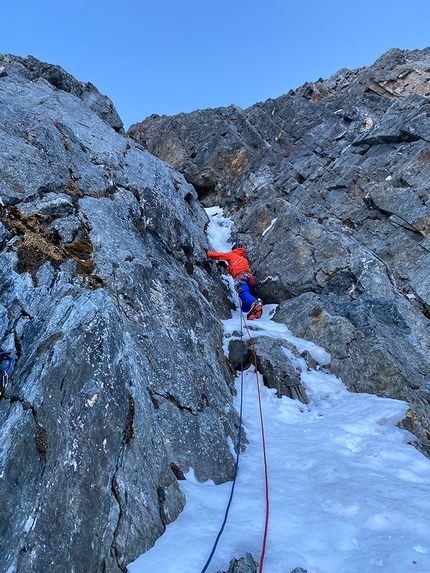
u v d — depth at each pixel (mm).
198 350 6332
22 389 3219
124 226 7246
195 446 4621
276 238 10312
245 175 15102
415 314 8320
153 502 3516
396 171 11062
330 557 3387
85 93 13148
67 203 6402
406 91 14695
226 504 4059
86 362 3461
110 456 3307
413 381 6852
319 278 9180
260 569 3174
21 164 6445
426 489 4445
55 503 2914
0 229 5238
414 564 3117
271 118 16891
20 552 2662
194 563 3053
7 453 2859
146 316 5609
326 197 11891
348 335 7547
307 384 6977
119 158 9172
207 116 17562
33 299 4480
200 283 8742
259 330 8203
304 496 4289
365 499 4070
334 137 14414
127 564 3072
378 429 5922
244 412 6297
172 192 10070
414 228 9703
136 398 3729
